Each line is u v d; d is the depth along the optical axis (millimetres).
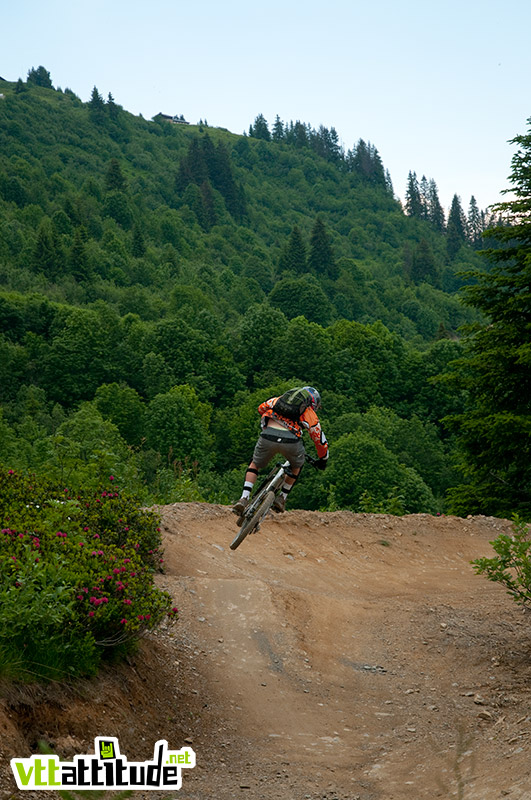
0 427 44094
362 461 48438
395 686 8203
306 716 7176
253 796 5102
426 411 88500
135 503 10281
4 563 5594
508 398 22359
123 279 180000
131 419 76125
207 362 97188
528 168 22516
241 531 7344
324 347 96312
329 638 9609
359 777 5613
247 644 8734
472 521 17391
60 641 5707
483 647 9234
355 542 14766
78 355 94312
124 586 6516
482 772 5074
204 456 67688
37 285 153625
